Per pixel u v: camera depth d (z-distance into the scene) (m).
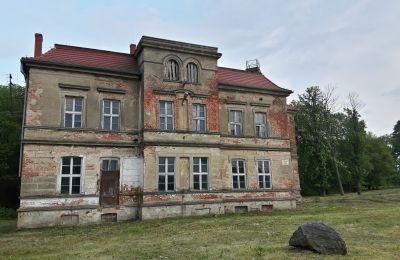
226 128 27.05
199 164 24.39
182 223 19.00
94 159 22.14
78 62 23.11
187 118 24.42
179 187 23.30
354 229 14.68
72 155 21.58
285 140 29.36
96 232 17.03
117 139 23.05
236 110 27.78
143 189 22.23
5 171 35.22
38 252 12.08
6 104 40.56
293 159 35.91
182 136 23.97
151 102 23.42
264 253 10.05
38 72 21.50
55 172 20.94
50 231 18.17
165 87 24.05
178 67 24.92
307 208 27.77
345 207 26.72
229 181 26.38
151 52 24.00
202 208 23.73
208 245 11.88
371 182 70.00
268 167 28.30
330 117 54.41
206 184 24.39
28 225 19.72
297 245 10.51
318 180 56.12
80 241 14.26
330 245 9.97
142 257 10.27
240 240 12.74
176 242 12.76
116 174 22.72
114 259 10.14
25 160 20.31
